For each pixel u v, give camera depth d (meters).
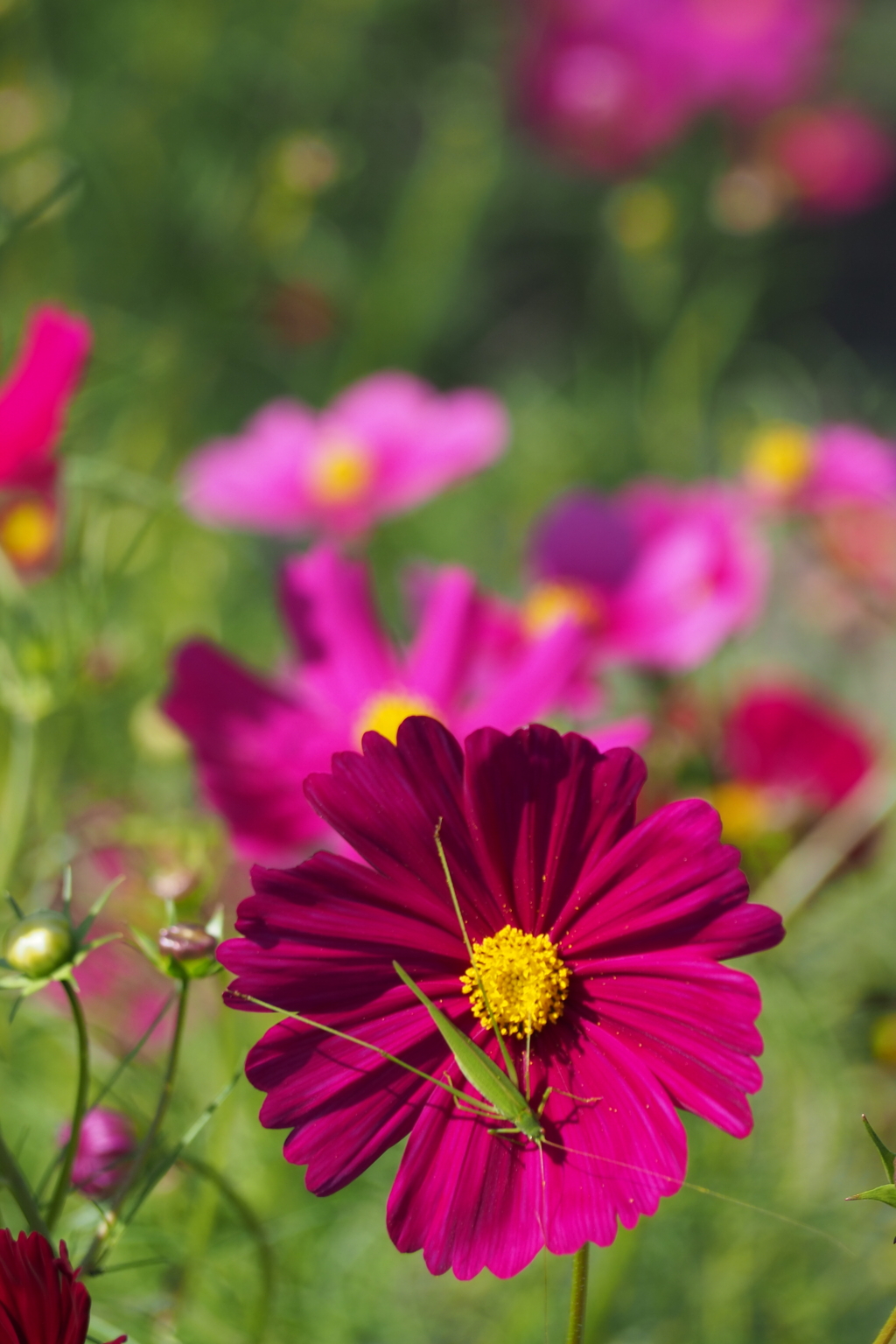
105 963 0.74
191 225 1.65
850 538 1.03
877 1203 0.82
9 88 1.34
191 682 0.72
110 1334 0.63
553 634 0.71
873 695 1.19
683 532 0.87
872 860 0.82
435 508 1.64
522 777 0.54
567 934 0.55
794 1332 0.81
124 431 1.30
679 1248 0.81
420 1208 0.53
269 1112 0.53
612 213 1.66
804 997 0.81
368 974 0.54
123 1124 0.63
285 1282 0.73
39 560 0.77
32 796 0.73
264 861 0.70
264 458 1.05
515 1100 0.53
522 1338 0.75
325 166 1.37
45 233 1.32
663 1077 0.53
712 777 0.82
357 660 0.74
